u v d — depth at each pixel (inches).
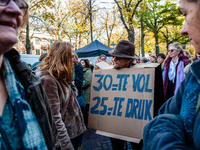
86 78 140.3
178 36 914.1
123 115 59.5
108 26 847.1
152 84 56.7
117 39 925.2
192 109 20.9
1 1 18.3
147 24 788.0
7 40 18.8
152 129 24.0
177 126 21.8
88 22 656.4
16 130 21.5
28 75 26.6
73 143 63.3
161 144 20.0
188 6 19.7
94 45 343.0
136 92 59.1
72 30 657.6
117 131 59.4
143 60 259.3
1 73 22.9
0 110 20.9
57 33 517.0
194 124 19.7
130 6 404.2
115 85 63.9
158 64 59.6
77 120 61.3
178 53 123.9
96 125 64.4
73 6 573.6
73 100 60.3
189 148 19.2
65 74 55.2
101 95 66.1
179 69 119.8
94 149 107.3
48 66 54.3
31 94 26.0
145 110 55.9
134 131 56.3
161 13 800.9
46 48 1145.4
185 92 23.4
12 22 19.4
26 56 237.6
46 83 49.3
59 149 36.1
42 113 27.1
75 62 110.2
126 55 63.2
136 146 62.5
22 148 21.5
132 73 61.4
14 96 22.6
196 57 116.6
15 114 21.9
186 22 20.5
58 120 49.2
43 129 26.6
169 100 30.9
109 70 67.2
